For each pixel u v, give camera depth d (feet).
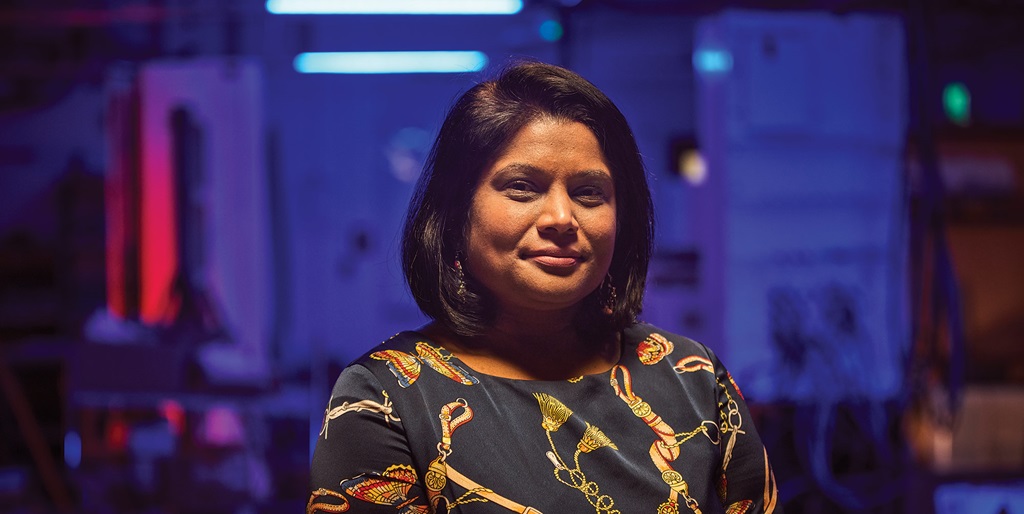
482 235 3.20
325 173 22.38
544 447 3.08
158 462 13.71
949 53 18.42
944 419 12.53
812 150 11.70
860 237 11.73
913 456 12.87
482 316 3.32
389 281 22.20
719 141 11.89
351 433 3.06
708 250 12.30
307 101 22.27
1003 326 16.78
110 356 13.33
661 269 18.45
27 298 18.81
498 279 3.19
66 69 15.97
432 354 3.26
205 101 13.15
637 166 3.46
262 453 13.88
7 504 14.21
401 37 16.10
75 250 19.43
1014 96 18.86
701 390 3.41
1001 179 16.70
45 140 20.31
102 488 13.71
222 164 13.16
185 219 13.20
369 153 22.48
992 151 16.87
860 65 11.70
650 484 3.08
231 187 13.19
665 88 21.31
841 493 11.59
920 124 11.48
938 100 17.03
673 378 3.40
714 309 12.10
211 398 13.38
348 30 15.67
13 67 15.85
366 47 16.31
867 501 11.64
